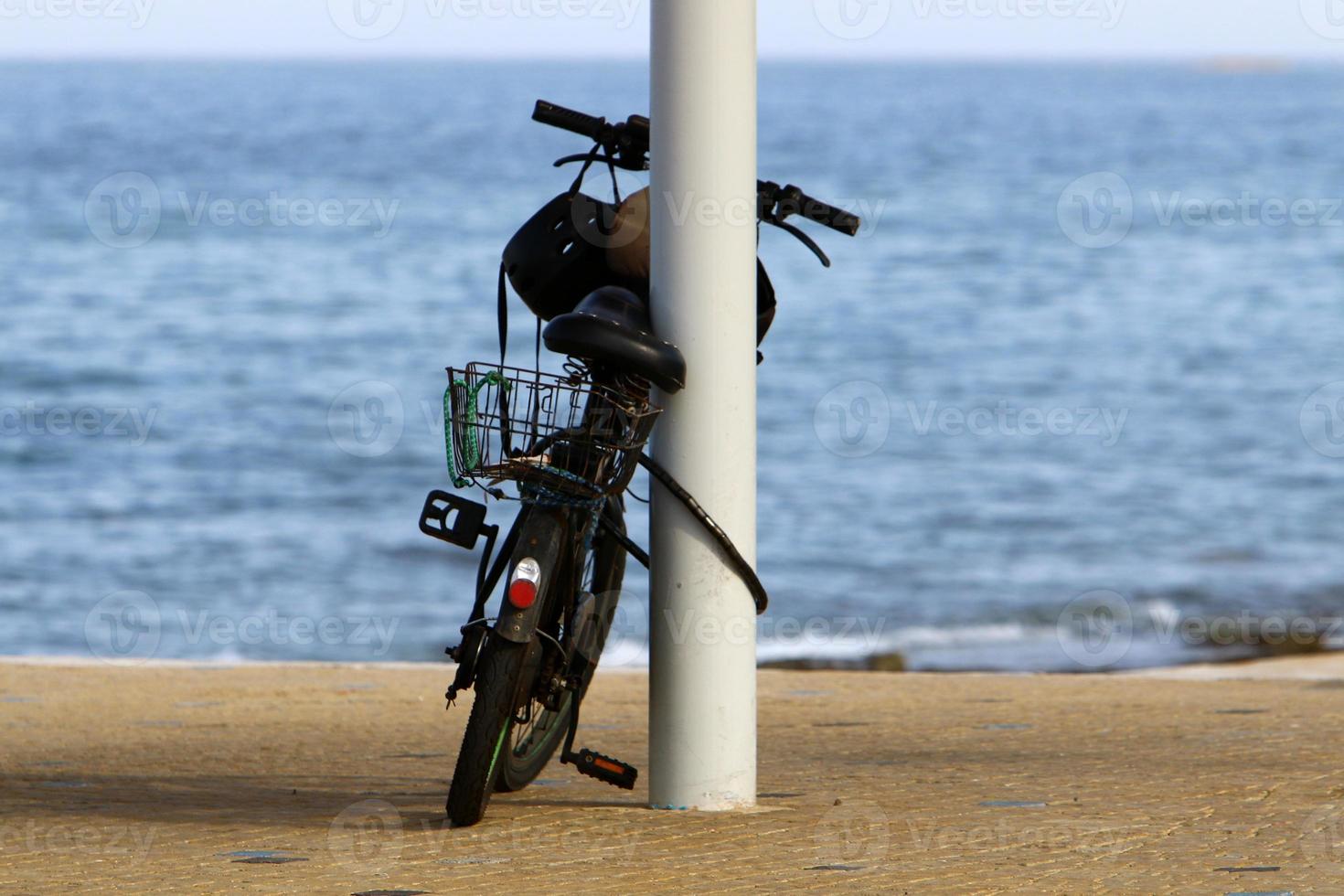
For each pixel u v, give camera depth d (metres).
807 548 89.19
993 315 186.75
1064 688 39.44
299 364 148.38
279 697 36.97
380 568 83.56
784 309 189.12
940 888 16.91
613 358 19.88
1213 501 102.00
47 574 81.50
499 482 20.42
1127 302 196.88
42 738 30.27
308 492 101.81
